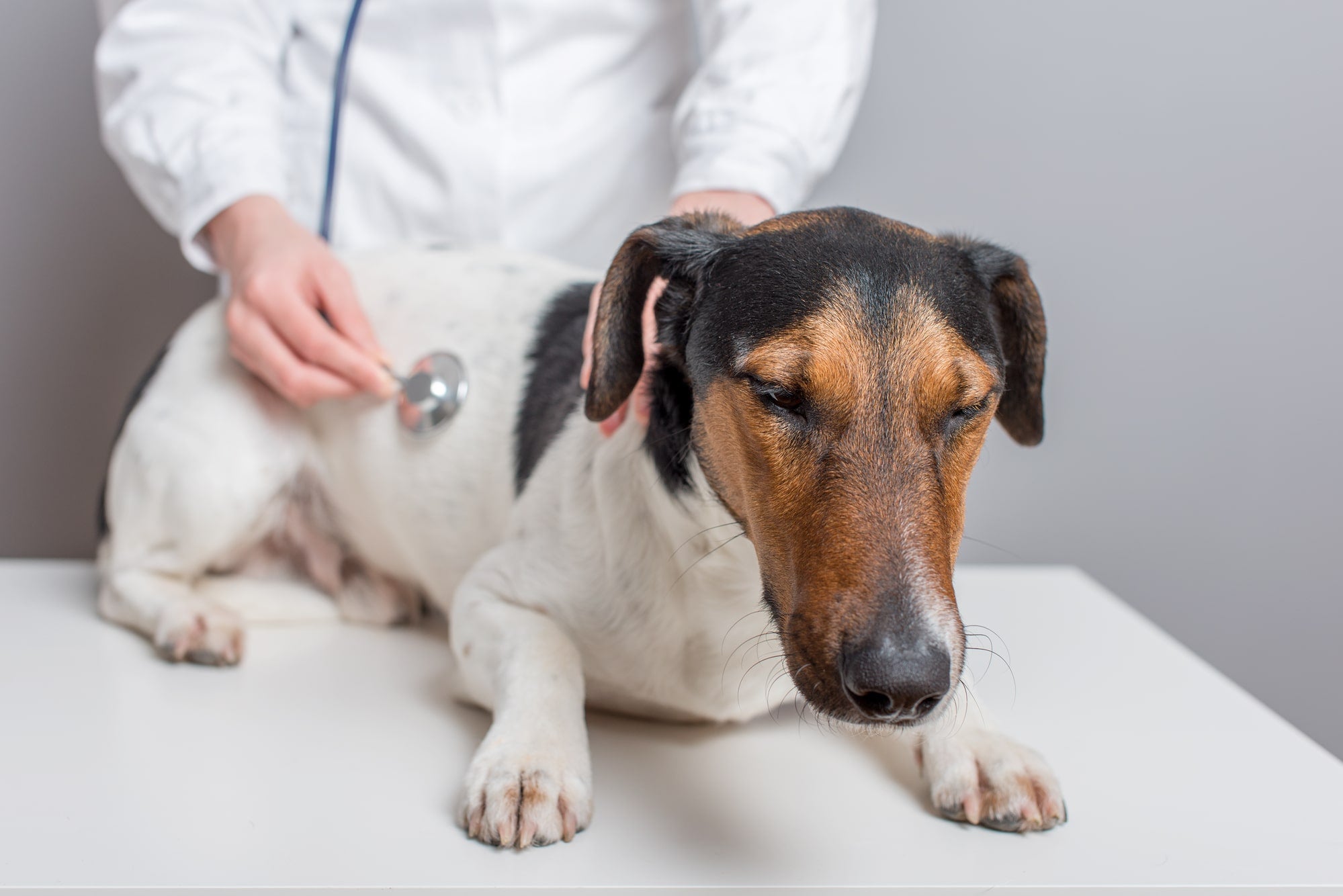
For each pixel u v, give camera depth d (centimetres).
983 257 163
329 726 179
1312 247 338
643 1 268
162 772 160
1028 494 359
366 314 234
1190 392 351
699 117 236
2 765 160
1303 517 351
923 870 141
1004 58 340
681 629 174
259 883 131
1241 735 188
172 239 364
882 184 347
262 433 228
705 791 161
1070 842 150
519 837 141
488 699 178
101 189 358
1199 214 342
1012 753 159
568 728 157
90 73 352
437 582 227
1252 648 360
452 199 266
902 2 338
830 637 123
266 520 237
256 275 211
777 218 158
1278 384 346
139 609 222
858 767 172
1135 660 222
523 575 188
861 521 129
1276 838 153
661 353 166
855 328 136
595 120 270
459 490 216
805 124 236
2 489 368
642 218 276
